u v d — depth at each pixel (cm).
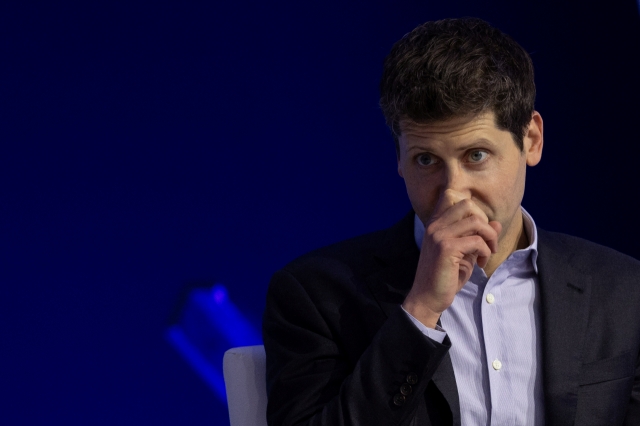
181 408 902
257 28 933
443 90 341
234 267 926
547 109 1027
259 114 935
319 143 962
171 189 898
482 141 351
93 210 869
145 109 888
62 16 855
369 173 982
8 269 840
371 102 980
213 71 915
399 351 363
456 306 411
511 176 365
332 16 964
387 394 363
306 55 954
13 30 840
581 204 1043
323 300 421
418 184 371
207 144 914
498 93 349
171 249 899
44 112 852
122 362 878
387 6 984
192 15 905
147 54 888
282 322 428
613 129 1046
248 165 931
